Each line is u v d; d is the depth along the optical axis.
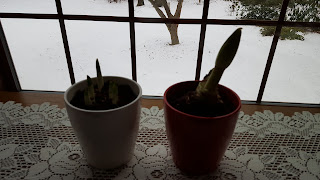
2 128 0.60
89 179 0.48
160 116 0.66
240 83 0.82
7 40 0.68
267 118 0.65
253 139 0.58
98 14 0.64
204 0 0.61
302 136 0.59
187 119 0.40
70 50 0.78
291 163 0.52
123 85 0.52
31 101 0.70
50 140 0.57
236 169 0.51
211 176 0.49
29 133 0.59
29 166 0.50
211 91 0.42
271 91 0.81
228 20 0.63
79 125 0.42
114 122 0.42
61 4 0.63
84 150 0.48
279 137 0.59
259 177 0.49
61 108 0.67
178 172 0.50
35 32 0.76
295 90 0.82
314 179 0.48
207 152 0.45
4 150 0.54
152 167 0.51
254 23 0.63
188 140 0.43
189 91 0.49
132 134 0.47
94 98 0.44
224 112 0.44
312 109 0.69
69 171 0.50
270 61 0.68
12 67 0.71
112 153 0.47
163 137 0.59
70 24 0.73
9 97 0.71
